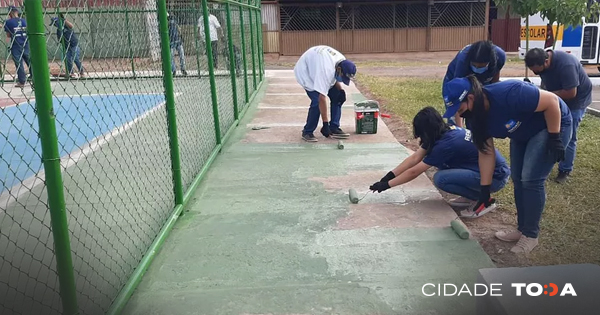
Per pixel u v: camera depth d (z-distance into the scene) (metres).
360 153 5.95
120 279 3.11
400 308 2.77
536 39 15.19
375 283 3.03
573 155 4.69
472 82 3.11
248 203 4.41
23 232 3.81
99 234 3.79
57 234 2.42
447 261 3.28
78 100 9.30
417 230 3.76
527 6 7.16
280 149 6.20
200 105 6.69
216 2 6.51
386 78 13.95
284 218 4.05
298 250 3.48
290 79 13.82
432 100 9.68
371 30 22.92
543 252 3.44
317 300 2.86
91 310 2.78
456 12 22.80
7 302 2.83
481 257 3.32
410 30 22.92
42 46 2.25
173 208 4.16
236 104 7.60
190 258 3.40
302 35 22.91
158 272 3.22
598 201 4.30
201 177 5.00
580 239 3.62
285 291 2.96
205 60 6.48
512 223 3.95
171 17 5.45
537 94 3.09
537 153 3.22
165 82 3.98
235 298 2.90
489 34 23.31
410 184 4.79
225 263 3.32
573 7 6.89
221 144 6.16
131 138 6.80
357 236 3.68
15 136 7.20
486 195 3.59
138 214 4.00
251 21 10.53
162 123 7.30
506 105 3.12
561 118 3.39
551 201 4.32
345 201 4.40
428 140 4.02
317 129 7.21
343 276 3.12
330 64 6.14
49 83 2.31
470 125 3.34
